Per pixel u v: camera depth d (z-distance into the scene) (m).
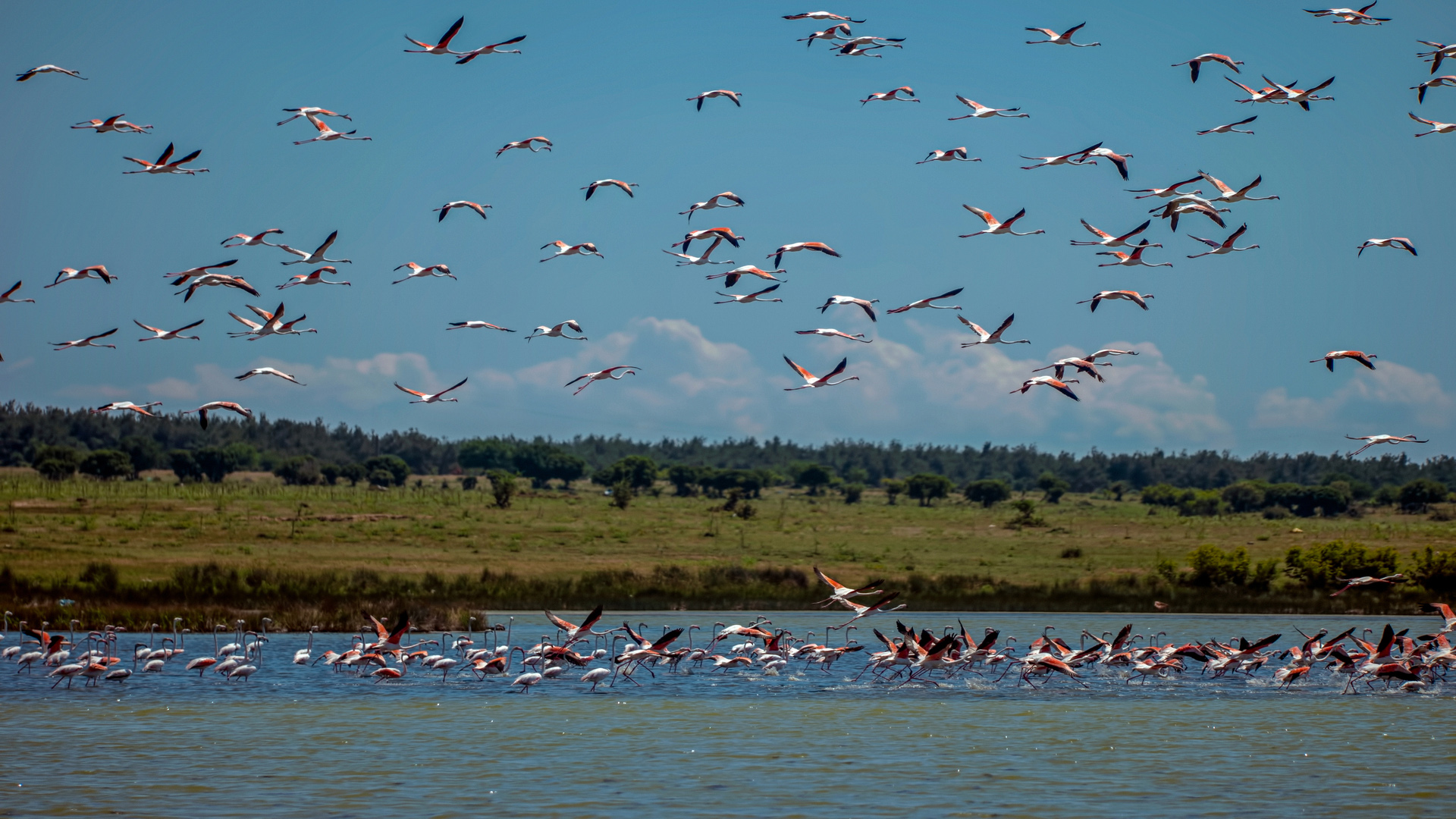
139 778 24.69
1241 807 22.94
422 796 23.28
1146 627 62.38
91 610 54.28
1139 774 25.77
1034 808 22.66
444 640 50.28
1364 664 40.25
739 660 42.34
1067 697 37.12
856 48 34.78
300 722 31.47
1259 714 33.84
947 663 39.75
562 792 23.72
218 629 53.44
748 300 34.56
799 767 26.20
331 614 55.25
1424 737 30.30
